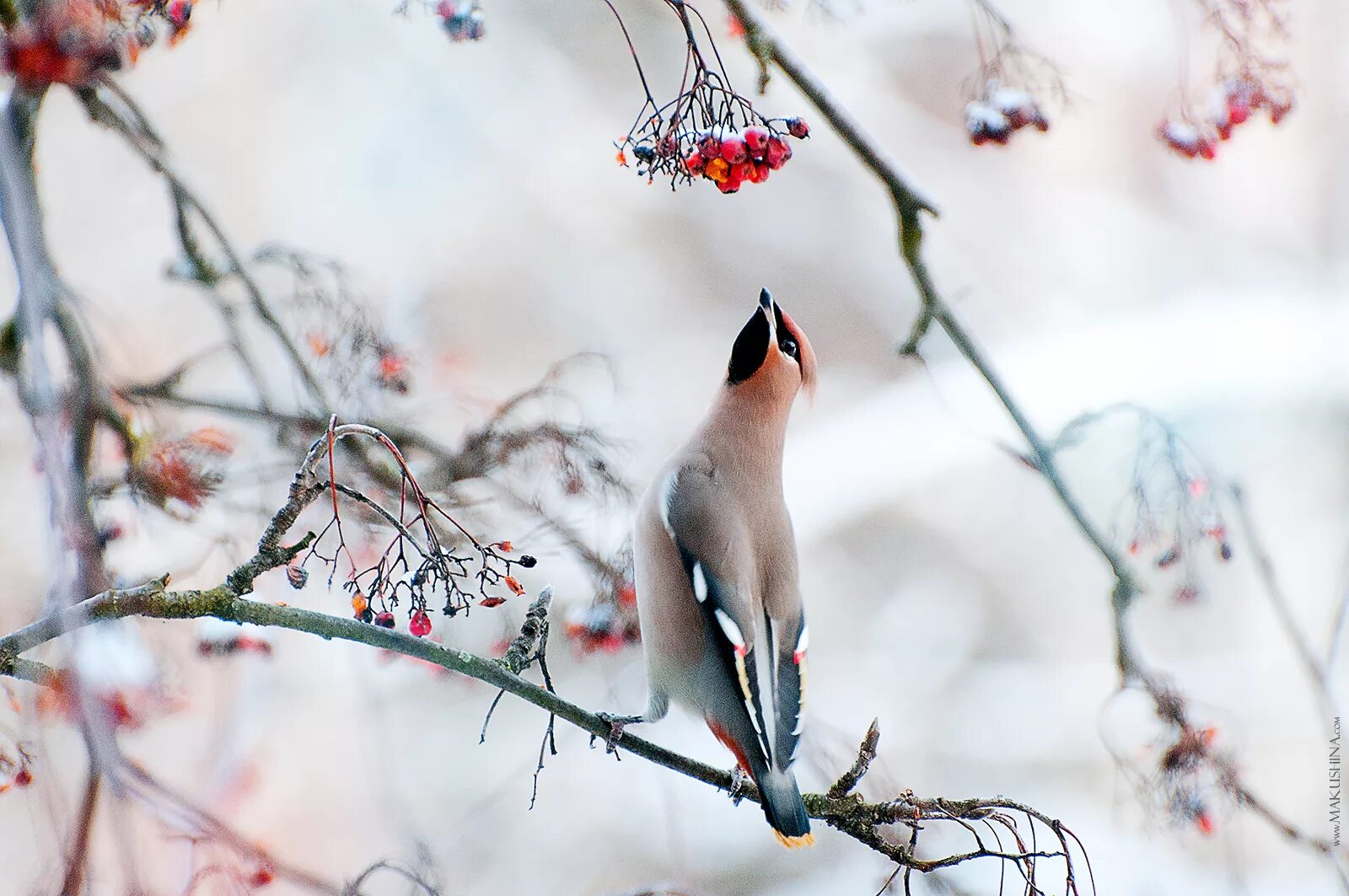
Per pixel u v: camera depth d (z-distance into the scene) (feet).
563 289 20.22
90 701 12.96
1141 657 13.85
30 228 13.04
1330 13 20.08
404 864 13.61
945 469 16.80
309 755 14.73
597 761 16.11
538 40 20.65
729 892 15.94
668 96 20.83
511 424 14.16
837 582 19.66
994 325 20.72
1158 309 19.06
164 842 13.29
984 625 19.61
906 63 21.04
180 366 13.80
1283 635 17.69
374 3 19.11
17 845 13.62
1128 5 20.93
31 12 13.10
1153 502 13.94
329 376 13.93
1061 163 21.13
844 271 21.29
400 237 19.43
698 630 13.50
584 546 13.91
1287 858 15.75
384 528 13.89
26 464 14.28
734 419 13.62
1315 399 17.61
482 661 13.23
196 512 13.73
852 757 14.20
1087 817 16.02
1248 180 20.66
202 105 18.80
